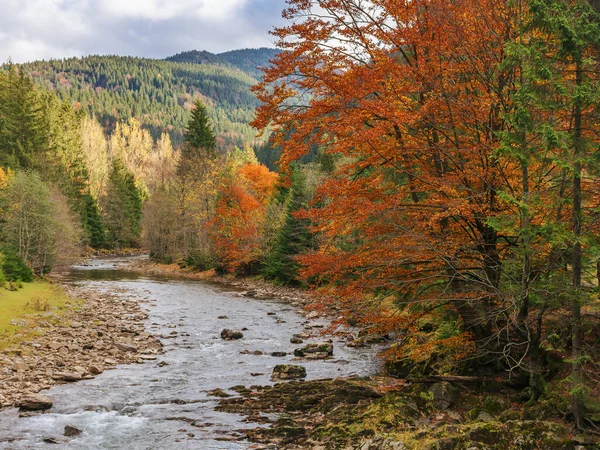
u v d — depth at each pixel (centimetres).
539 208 1070
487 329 1427
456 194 1298
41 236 4859
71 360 2048
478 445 978
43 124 9031
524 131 1070
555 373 1278
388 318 1365
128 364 2081
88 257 8906
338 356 2192
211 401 1569
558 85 963
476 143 1281
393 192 1371
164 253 8038
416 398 1329
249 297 4350
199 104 8950
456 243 1305
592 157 980
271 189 6906
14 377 1734
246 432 1291
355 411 1352
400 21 1284
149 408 1502
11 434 1285
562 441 966
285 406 1505
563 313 1202
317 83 1335
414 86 1277
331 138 1327
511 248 1266
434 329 1709
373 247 1313
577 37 969
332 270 1348
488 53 1255
